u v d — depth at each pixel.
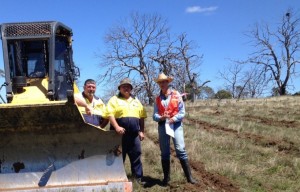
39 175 4.43
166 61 32.03
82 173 4.45
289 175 5.27
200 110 16.66
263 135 8.60
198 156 6.39
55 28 5.42
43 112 4.20
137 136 5.00
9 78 5.25
